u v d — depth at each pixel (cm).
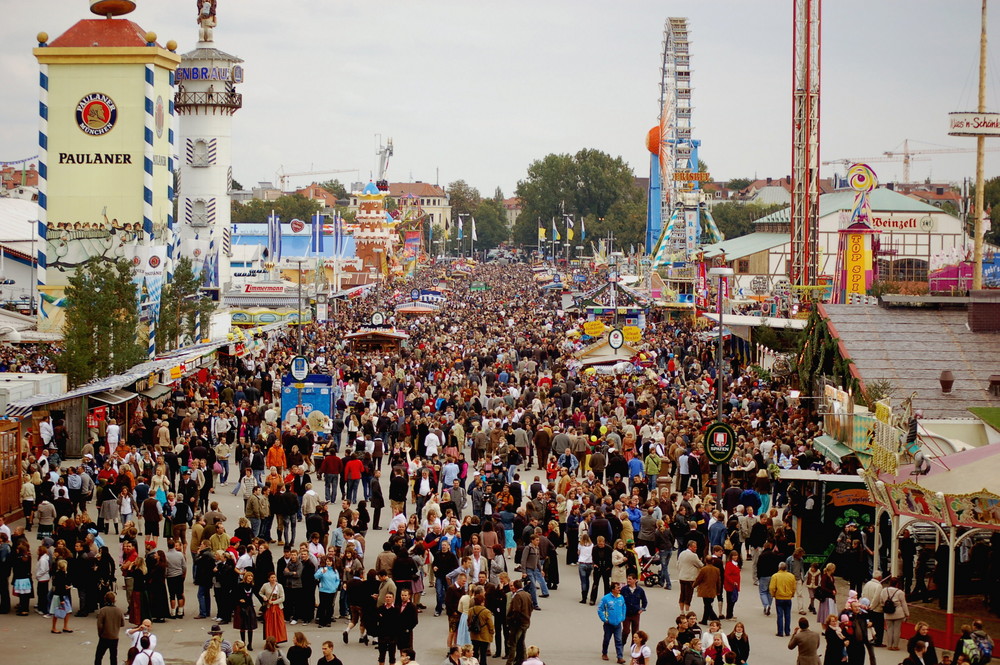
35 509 3050
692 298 9688
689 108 12006
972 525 2244
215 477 3822
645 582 2702
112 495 3012
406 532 2641
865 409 3284
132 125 6069
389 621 2050
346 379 5284
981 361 3684
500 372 5566
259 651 2162
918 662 1883
